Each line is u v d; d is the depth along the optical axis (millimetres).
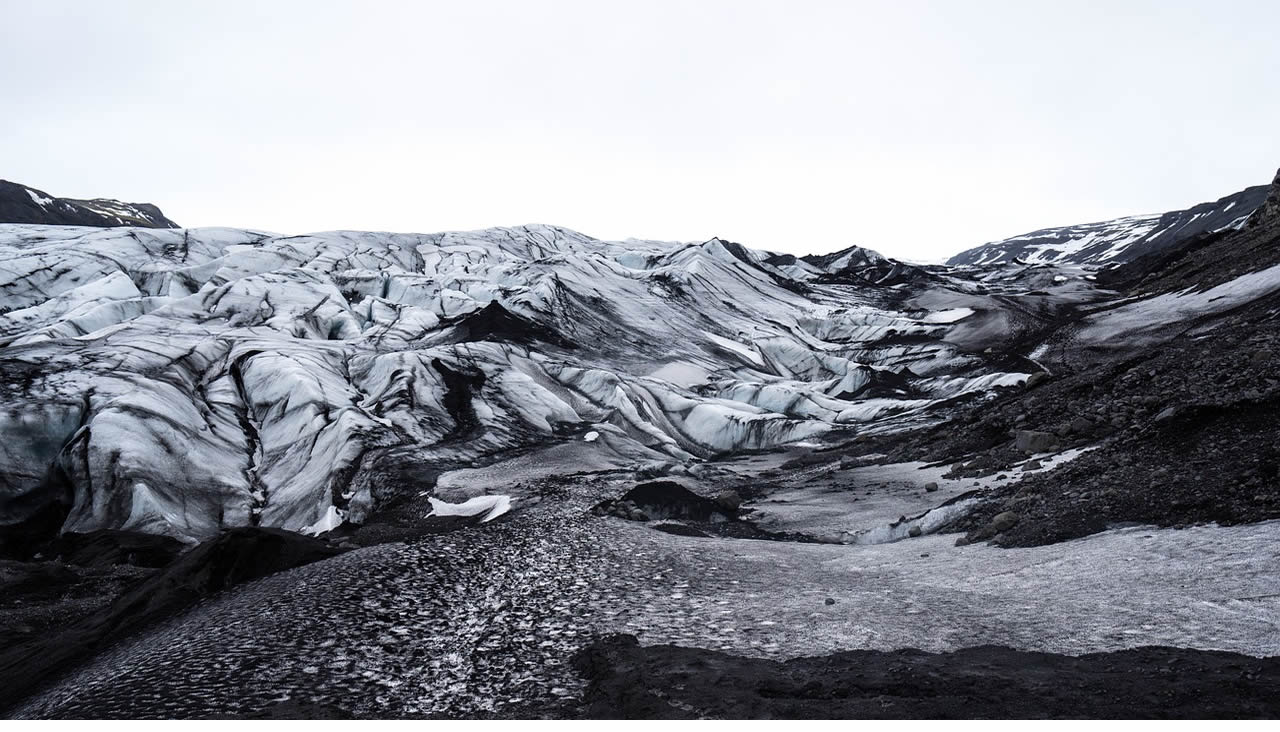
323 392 38000
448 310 61688
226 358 42312
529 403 42719
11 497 29281
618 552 19547
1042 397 30047
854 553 18719
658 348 60688
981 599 13062
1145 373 26812
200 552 18859
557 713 9805
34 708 11891
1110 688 8461
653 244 111062
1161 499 15578
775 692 9422
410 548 20109
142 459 29797
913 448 32906
